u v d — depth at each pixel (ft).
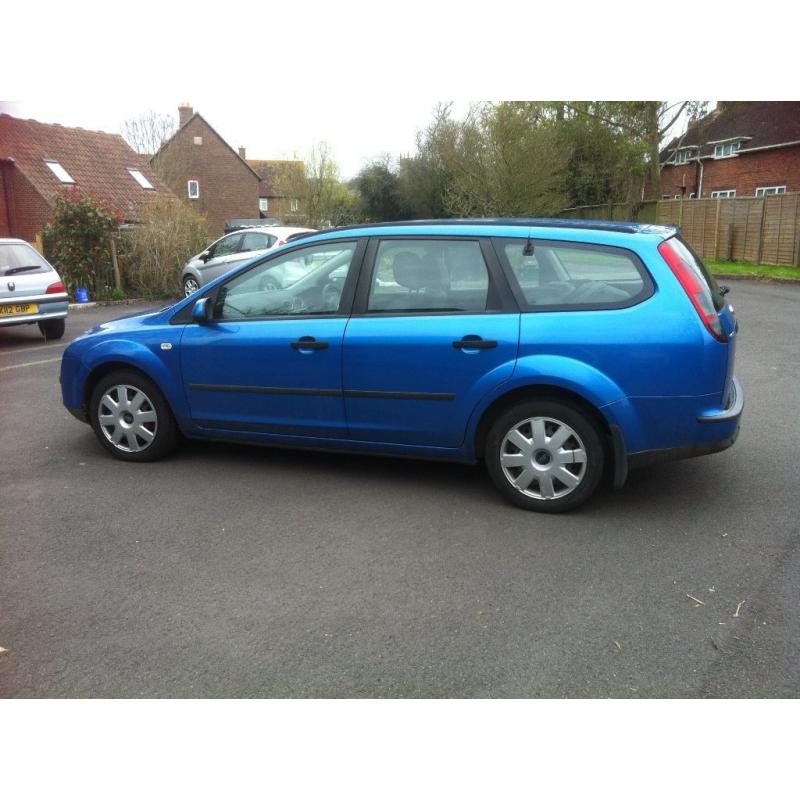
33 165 85.46
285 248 16.37
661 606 10.99
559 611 10.89
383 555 12.82
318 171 159.63
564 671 9.47
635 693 9.04
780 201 66.49
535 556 12.69
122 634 10.47
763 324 37.99
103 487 16.35
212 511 14.89
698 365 13.21
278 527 14.07
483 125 102.68
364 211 159.43
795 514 14.29
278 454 18.56
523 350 13.99
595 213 105.19
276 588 11.73
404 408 15.11
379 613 10.93
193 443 19.63
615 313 13.56
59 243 56.39
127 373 17.78
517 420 14.35
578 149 111.86
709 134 114.11
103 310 53.67
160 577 12.14
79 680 9.46
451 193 111.04
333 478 16.71
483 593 11.46
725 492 15.46
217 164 158.81
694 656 9.73
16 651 10.09
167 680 9.44
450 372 14.56
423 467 17.38
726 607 10.93
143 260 59.41
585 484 14.08
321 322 15.71
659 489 15.69
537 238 14.33
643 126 98.84
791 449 18.12
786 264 66.28
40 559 12.85
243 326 16.52
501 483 14.74
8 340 39.86
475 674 9.45
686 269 13.58
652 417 13.50
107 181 91.09
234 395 16.72
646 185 125.18
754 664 9.54
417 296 15.03
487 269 14.52
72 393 18.39
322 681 9.37
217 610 11.09
